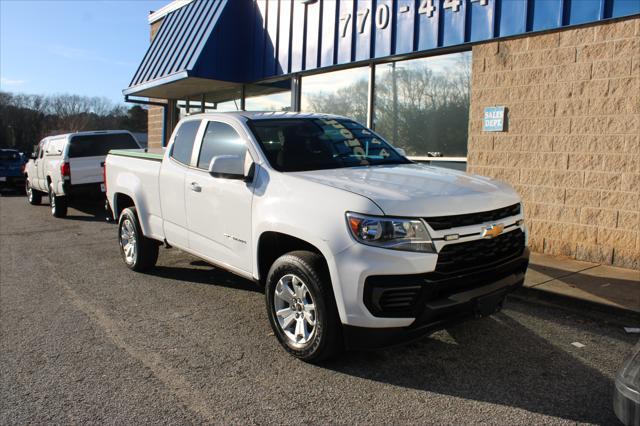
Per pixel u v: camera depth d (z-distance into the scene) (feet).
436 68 28.89
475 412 11.03
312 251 13.34
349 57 32.40
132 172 22.06
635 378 9.14
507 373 12.81
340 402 11.50
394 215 11.60
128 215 22.47
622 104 21.61
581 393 11.81
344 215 12.00
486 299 12.45
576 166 23.16
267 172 14.73
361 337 11.86
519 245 13.92
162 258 25.53
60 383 12.50
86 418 10.94
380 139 18.37
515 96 24.91
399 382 12.39
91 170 41.57
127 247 23.21
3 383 12.53
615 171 22.00
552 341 14.79
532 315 16.94
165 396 11.83
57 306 18.28
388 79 31.37
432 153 29.43
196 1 44.60
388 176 14.02
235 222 15.58
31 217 43.19
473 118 26.61
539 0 23.48
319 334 12.64
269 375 12.80
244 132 16.07
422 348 14.32
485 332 15.47
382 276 11.51
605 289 18.57
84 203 52.70
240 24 40.57
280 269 13.51
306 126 17.03
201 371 13.07
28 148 263.49
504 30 24.77
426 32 28.04
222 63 39.86
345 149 16.70
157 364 13.50
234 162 15.26
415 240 11.53
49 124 271.28
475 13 25.80
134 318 16.97
